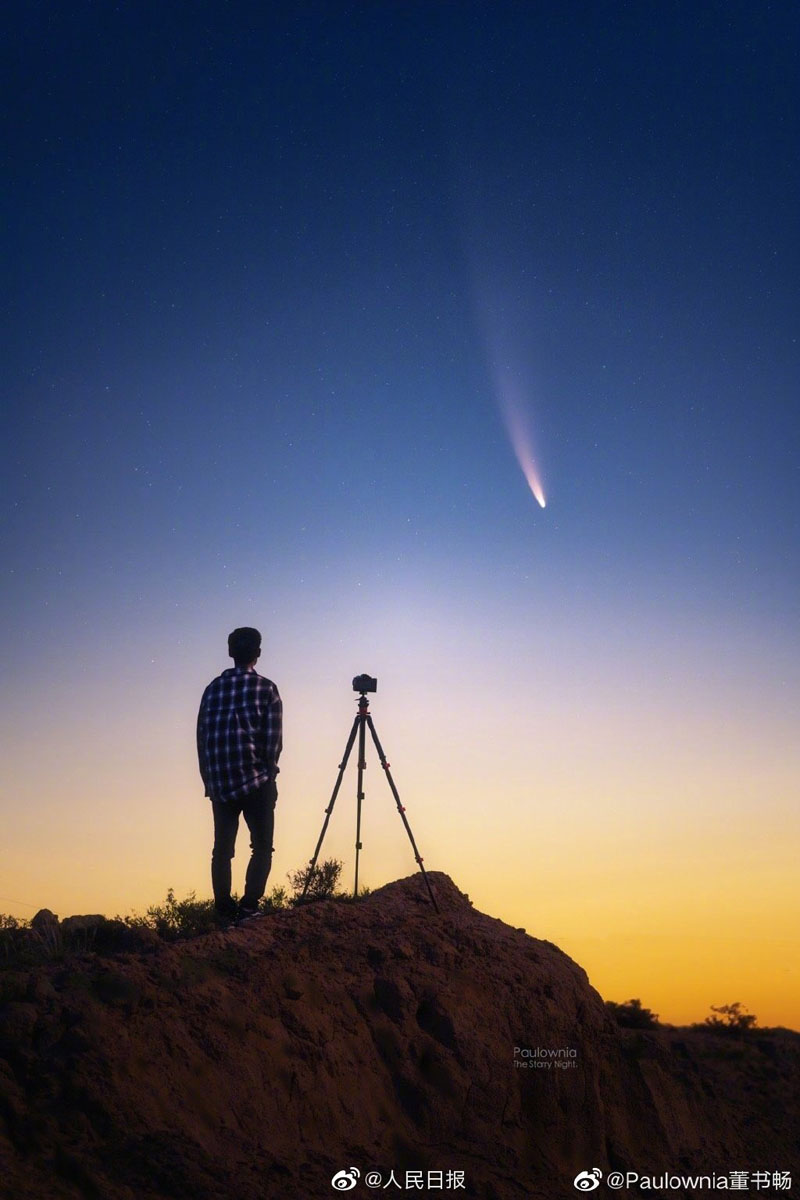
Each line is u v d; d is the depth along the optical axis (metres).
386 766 9.73
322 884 10.23
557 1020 9.05
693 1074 10.64
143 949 8.20
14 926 8.92
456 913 10.03
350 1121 7.49
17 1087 6.49
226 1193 6.16
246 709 9.05
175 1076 6.89
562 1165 8.26
